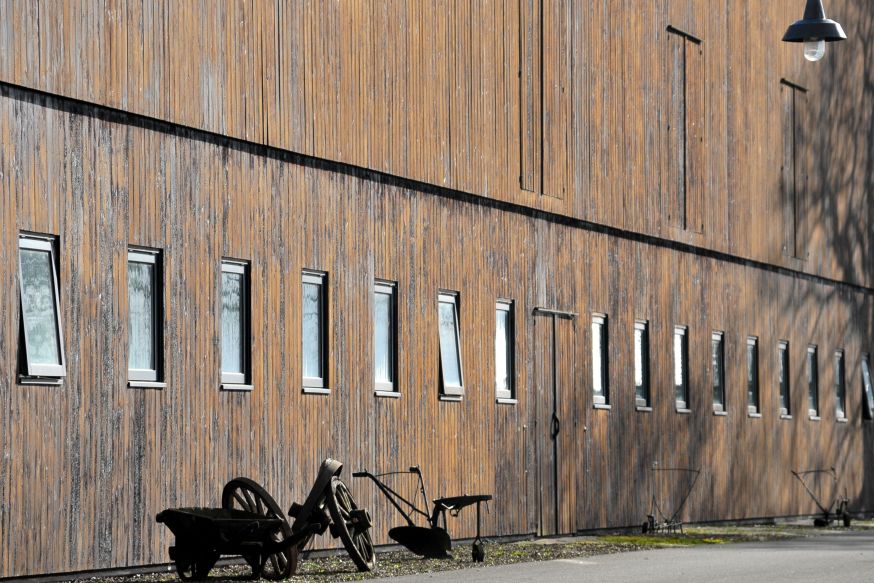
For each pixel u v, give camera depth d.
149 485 20.34
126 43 20.27
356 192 24.70
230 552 19.14
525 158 29.45
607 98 32.59
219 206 21.84
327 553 23.39
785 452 41.31
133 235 20.33
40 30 18.95
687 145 36.09
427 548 23.16
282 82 23.08
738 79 38.88
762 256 39.94
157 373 20.72
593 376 31.86
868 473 47.09
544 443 29.78
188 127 21.28
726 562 23.19
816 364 43.72
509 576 20.16
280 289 22.97
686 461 35.75
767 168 40.41
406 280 25.86
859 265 46.62
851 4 46.09
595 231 32.09
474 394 27.59
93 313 19.62
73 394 19.25
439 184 26.73
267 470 22.48
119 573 19.83
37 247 18.94
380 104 25.27
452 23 27.33
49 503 18.83
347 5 24.56
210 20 21.72
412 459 25.80
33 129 18.89
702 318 36.91
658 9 34.91
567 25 31.09
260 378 22.48
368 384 24.83
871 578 20.06
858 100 46.69
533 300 29.70
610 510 32.09
